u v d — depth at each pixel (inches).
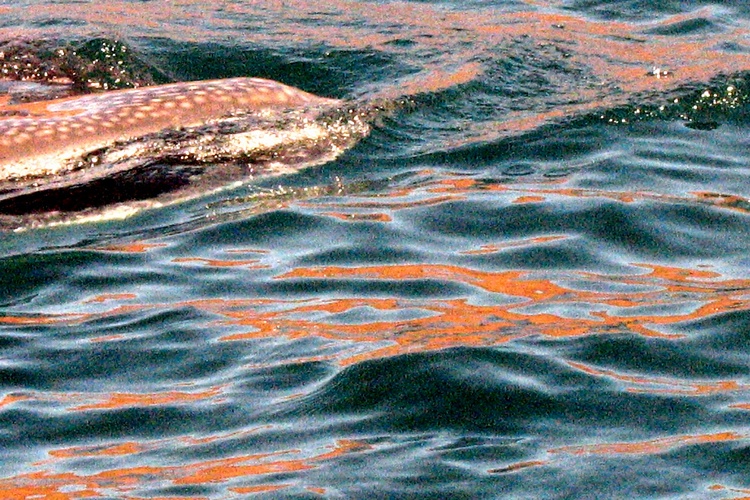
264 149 1071.0
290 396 705.0
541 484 618.5
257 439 663.8
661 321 789.2
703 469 628.7
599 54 1306.6
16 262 890.1
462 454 645.3
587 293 833.5
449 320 790.5
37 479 629.9
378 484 618.8
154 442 665.6
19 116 1085.8
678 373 728.3
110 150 1038.4
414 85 1213.7
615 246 908.6
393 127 1132.5
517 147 1095.6
